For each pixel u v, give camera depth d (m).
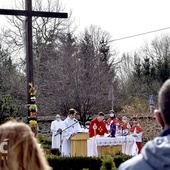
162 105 3.23
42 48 44.22
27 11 18.02
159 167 2.99
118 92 46.78
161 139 3.09
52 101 39.41
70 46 44.00
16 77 43.84
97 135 20.12
